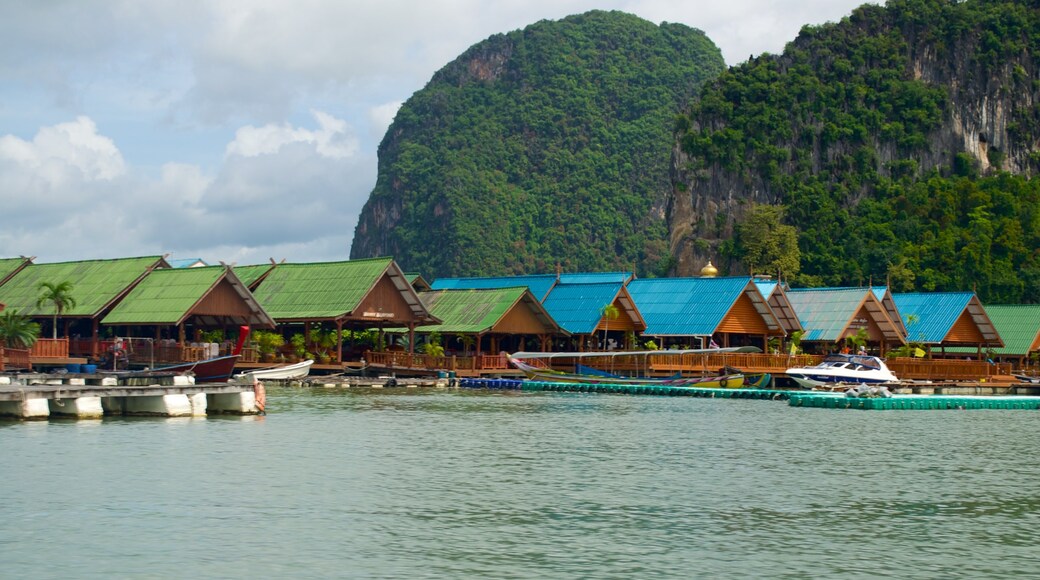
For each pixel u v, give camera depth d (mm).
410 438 51906
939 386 90500
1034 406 82000
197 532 31078
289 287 95438
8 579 26375
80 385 57531
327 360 90125
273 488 37594
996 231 188375
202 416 57562
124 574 26938
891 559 29656
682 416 66875
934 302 110938
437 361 94000
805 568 28578
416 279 101625
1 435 47562
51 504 34125
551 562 28672
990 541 31828
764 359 97000
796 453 49500
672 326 98625
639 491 38500
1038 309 114250
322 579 26828
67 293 89875
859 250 197250
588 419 63562
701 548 30406
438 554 29234
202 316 89750
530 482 40000
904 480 42281
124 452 43938
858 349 104562
